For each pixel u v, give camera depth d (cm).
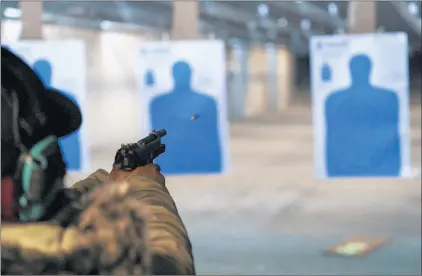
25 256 71
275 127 1647
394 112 484
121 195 77
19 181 73
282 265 495
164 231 76
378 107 485
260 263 495
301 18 1233
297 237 589
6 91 74
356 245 545
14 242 71
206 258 523
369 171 491
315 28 1546
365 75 484
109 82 1109
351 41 482
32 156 74
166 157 501
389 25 1273
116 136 1118
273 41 2084
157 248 74
